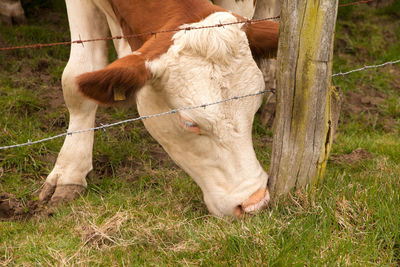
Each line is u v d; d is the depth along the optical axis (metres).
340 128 5.57
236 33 2.81
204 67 2.79
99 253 2.91
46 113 5.27
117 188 3.98
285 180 3.17
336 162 4.43
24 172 4.31
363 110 6.04
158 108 3.13
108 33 4.05
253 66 2.89
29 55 6.40
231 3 3.93
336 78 6.56
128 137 5.04
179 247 2.85
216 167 2.98
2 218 3.70
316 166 3.16
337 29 7.83
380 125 5.73
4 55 6.28
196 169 3.09
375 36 7.75
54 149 4.58
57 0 7.93
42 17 7.65
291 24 2.87
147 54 2.78
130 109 5.57
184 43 2.79
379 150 4.66
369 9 8.50
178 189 3.81
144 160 4.56
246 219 2.91
